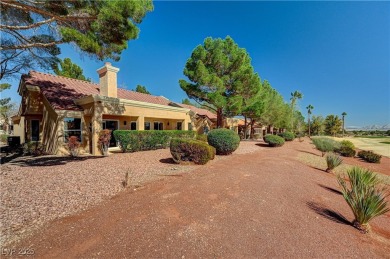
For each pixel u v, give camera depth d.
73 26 6.96
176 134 13.95
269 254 2.61
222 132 10.45
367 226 3.70
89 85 15.72
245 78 16.67
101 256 2.45
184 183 5.25
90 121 12.18
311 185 6.23
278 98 27.42
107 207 3.88
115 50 8.05
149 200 4.13
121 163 8.14
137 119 13.55
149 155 10.05
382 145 29.61
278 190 5.11
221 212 3.64
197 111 25.56
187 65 17.06
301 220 3.67
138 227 3.09
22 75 12.58
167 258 2.44
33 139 13.64
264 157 10.49
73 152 10.48
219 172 6.48
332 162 9.21
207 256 2.51
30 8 6.02
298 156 12.41
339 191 6.32
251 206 3.98
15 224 3.24
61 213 3.66
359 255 2.83
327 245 2.96
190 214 3.52
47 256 2.46
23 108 14.40
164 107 15.57
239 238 2.90
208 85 15.88
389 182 8.83
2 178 5.88
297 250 2.74
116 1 6.16
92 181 5.61
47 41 8.65
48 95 11.75
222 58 16.30
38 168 7.28
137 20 7.09
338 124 65.94
